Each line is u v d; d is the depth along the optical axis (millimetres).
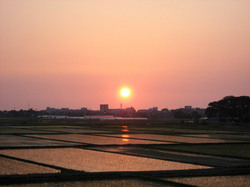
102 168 35250
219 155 46844
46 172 32438
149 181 29281
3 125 134000
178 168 35562
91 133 90250
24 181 28875
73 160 40656
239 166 37125
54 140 68062
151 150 52688
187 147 57812
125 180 29516
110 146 57750
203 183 28750
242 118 189375
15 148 52625
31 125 135875
